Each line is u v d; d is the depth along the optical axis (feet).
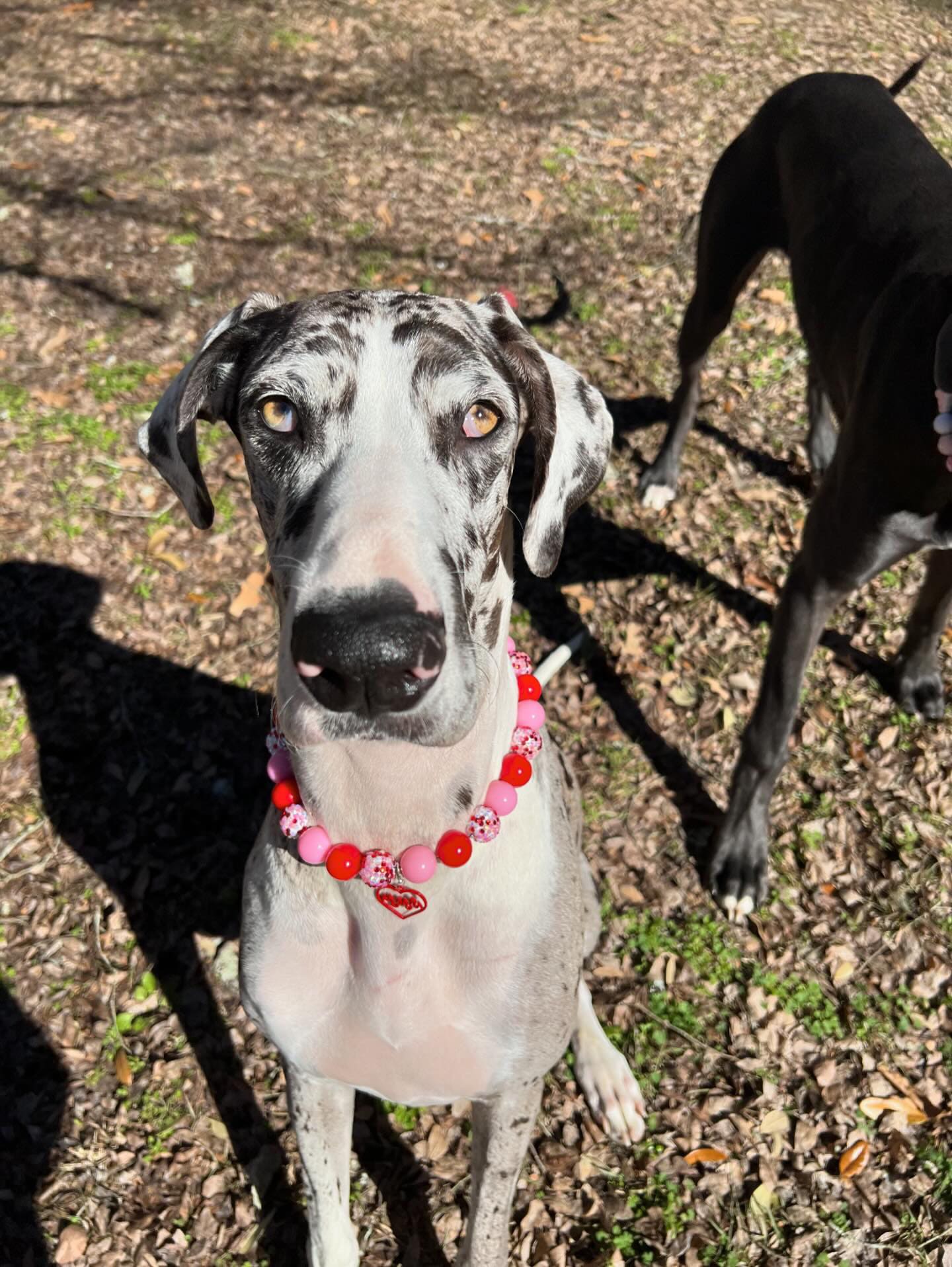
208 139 6.71
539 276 5.76
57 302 5.51
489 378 1.98
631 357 5.32
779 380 5.20
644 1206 2.95
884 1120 3.08
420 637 1.62
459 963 2.18
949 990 3.33
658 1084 3.17
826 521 3.12
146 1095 3.12
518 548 4.58
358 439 1.88
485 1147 2.46
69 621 4.23
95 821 3.70
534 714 2.30
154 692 4.05
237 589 4.34
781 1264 2.85
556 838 2.38
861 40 7.82
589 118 6.95
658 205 6.23
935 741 3.93
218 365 2.23
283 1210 2.93
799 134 3.87
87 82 7.23
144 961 3.38
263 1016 2.29
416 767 1.97
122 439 4.86
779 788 3.81
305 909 2.19
